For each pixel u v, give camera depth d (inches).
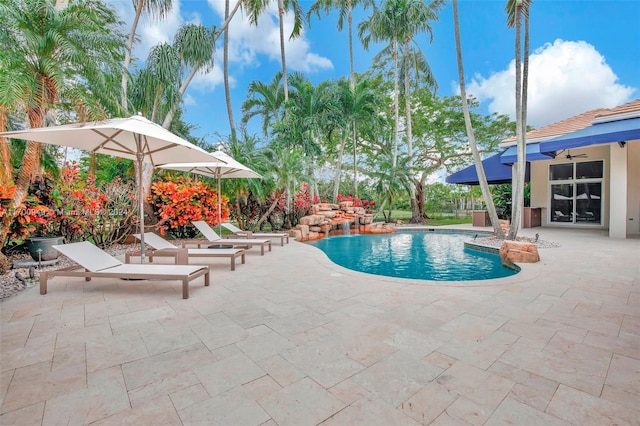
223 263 269.9
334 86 648.4
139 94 419.8
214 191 436.5
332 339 116.3
